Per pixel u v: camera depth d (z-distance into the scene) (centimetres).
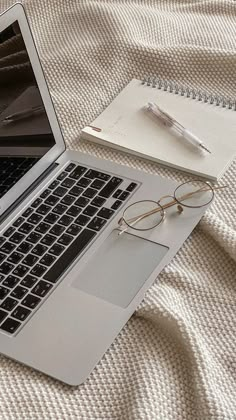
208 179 90
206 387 67
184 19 119
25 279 77
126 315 73
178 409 67
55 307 74
